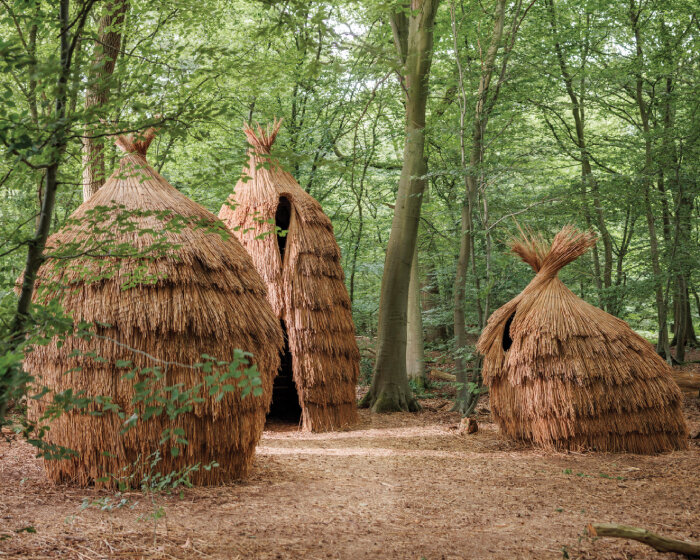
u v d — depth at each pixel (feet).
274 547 12.08
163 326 16.76
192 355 16.92
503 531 13.46
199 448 17.12
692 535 12.98
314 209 32.63
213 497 15.94
